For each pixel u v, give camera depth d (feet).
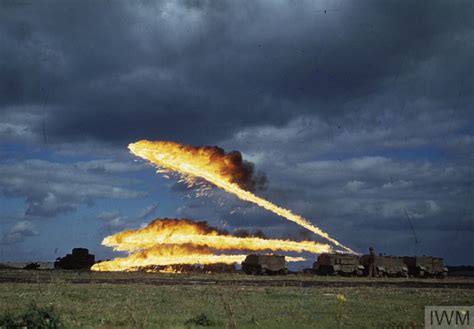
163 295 158.20
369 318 115.65
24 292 157.99
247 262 339.98
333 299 156.15
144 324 97.76
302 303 142.82
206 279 252.21
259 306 134.41
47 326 92.63
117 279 236.22
